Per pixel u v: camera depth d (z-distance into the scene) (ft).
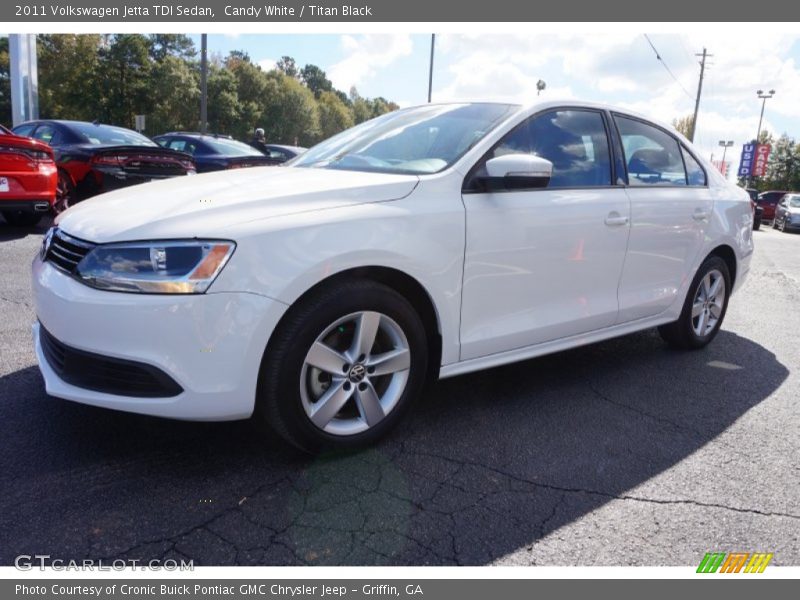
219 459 8.39
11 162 21.53
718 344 15.60
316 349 7.91
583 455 9.11
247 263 7.26
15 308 14.24
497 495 7.91
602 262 11.27
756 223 61.26
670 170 13.26
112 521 6.97
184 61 223.71
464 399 10.98
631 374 12.84
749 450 9.57
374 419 8.69
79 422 9.14
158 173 28.55
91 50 194.39
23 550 6.44
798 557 6.99
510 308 9.98
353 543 6.85
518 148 10.17
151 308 7.01
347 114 344.90
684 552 6.99
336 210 8.07
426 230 8.66
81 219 8.16
